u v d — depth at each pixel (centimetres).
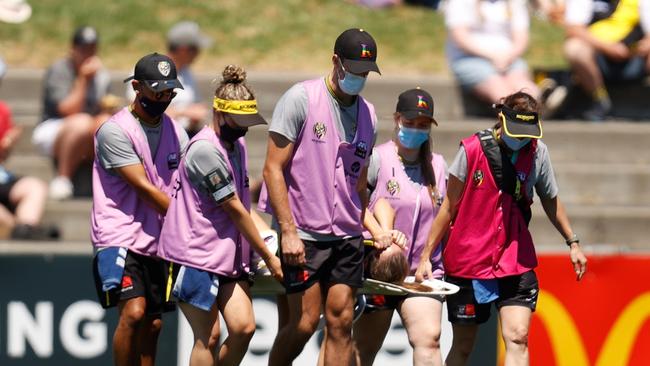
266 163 2272
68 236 3462
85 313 3061
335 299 2302
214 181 2219
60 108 3606
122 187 2334
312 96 2259
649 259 3145
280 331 2389
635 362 3152
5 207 3322
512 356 2388
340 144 2270
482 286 2405
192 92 3553
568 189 3766
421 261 2409
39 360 3056
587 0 3941
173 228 2277
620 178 3769
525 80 3872
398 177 2470
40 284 3052
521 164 2362
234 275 2280
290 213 2259
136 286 2331
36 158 3700
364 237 2438
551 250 3247
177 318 3080
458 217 2397
